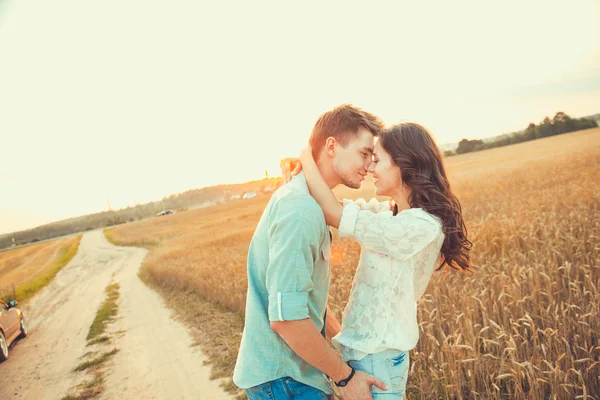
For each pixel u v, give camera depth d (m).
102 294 15.91
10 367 7.72
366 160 1.88
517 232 6.55
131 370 6.04
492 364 3.31
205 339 6.65
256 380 1.73
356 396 1.70
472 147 81.06
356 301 1.93
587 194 9.27
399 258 1.77
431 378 3.42
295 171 1.89
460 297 4.16
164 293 12.49
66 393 5.65
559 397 2.79
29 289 21.73
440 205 1.80
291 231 1.57
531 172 22.12
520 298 3.95
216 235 32.16
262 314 1.76
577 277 4.15
